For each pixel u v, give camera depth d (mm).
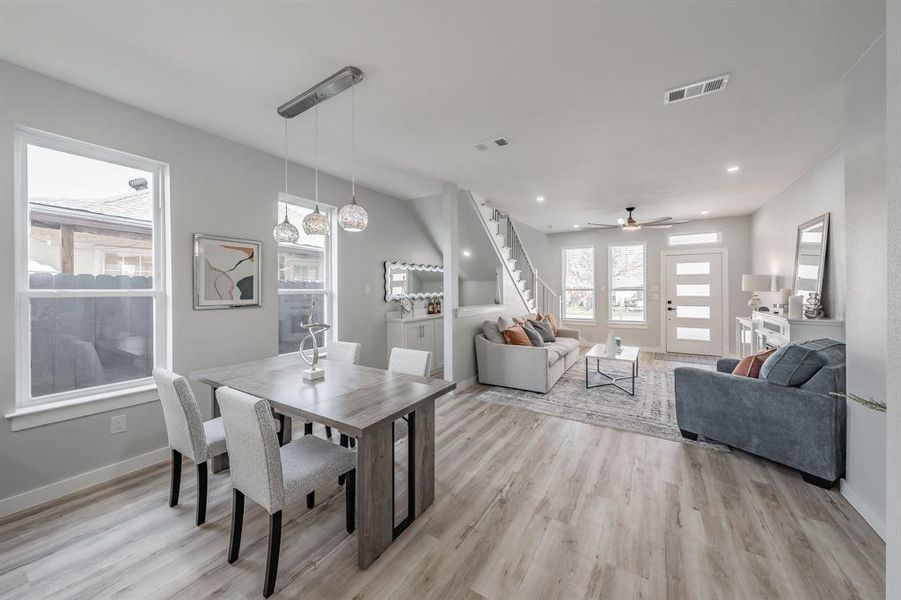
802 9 1706
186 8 1724
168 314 2869
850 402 2221
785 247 4570
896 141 897
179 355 2896
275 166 3570
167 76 2281
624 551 1849
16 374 2217
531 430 3332
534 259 7664
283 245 3861
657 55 2033
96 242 2576
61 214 2432
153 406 2754
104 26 1850
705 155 3469
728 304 6414
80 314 2512
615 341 4520
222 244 3150
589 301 7746
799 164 3738
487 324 4918
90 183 2549
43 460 2279
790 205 4395
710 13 1731
